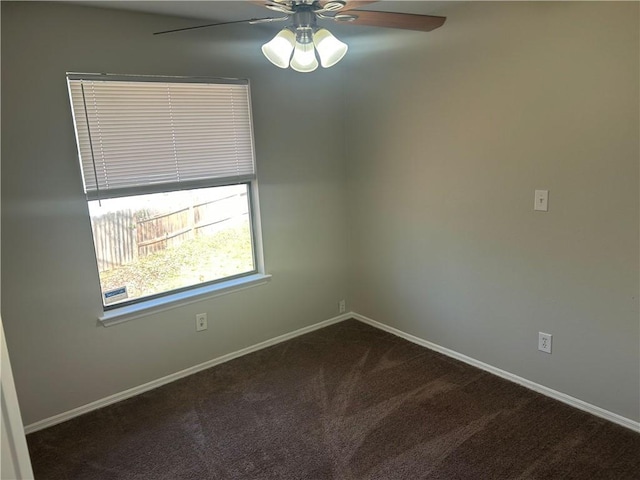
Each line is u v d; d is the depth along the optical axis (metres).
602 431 2.32
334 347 3.40
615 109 2.12
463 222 2.90
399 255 3.40
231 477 2.12
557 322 2.53
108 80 2.53
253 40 3.02
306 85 3.32
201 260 3.13
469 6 2.59
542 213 2.48
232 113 3.03
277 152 3.27
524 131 2.48
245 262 3.35
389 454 2.22
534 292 2.61
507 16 2.44
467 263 2.94
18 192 2.34
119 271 2.79
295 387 2.87
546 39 2.31
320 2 1.71
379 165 3.38
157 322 2.90
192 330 3.06
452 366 3.04
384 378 2.93
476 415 2.50
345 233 3.78
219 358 3.22
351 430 2.42
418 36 2.91
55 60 2.36
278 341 3.52
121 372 2.81
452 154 2.88
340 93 3.51
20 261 2.40
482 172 2.73
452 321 3.12
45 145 2.39
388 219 3.42
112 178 2.63
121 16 2.52
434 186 3.03
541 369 2.66
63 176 2.46
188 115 2.84
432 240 3.13
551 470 2.07
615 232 2.22
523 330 2.71
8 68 2.23
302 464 2.18
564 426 2.38
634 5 2.00
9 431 0.91
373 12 2.01
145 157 2.73
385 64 3.16
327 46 1.86
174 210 2.95
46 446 2.40
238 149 3.10
